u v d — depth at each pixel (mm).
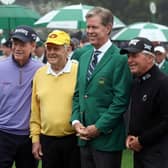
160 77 6645
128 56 6734
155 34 17359
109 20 6977
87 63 7102
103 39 6973
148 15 49094
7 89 7559
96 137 6969
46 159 7375
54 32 7266
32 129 7496
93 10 6992
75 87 7238
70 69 7305
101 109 6922
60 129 7238
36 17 18547
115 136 6980
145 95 6660
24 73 7602
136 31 17562
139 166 6879
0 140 7598
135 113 6750
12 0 18141
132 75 6922
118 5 49219
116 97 6859
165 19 51062
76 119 7074
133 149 6770
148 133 6609
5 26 17781
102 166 6992
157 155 6688
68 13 16625
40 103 7391
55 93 7277
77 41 14695
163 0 50906
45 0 45000
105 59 6961
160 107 6602
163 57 13820
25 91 7594
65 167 7414
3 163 7613
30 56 7676
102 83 6895
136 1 49281
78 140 7223
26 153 7711
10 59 7676
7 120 7566
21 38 7438
